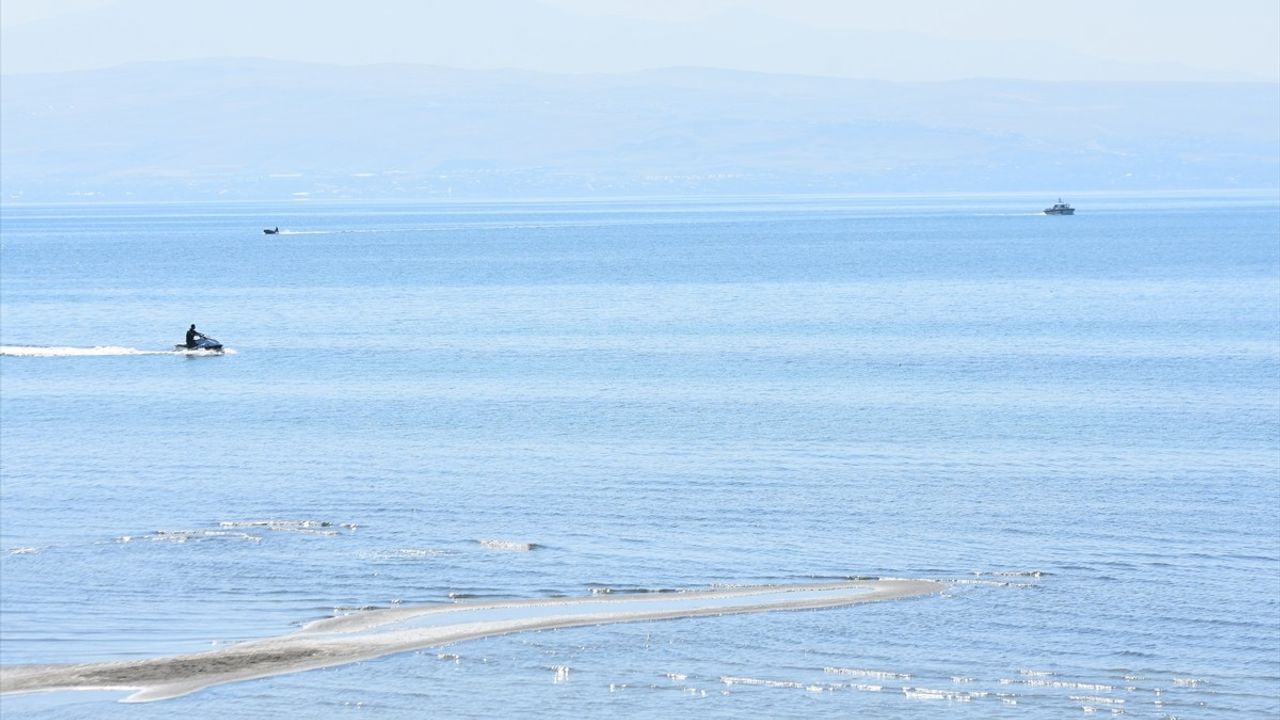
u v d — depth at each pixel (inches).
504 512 4402.1
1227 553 3833.7
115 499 4677.7
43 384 7632.9
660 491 4665.4
